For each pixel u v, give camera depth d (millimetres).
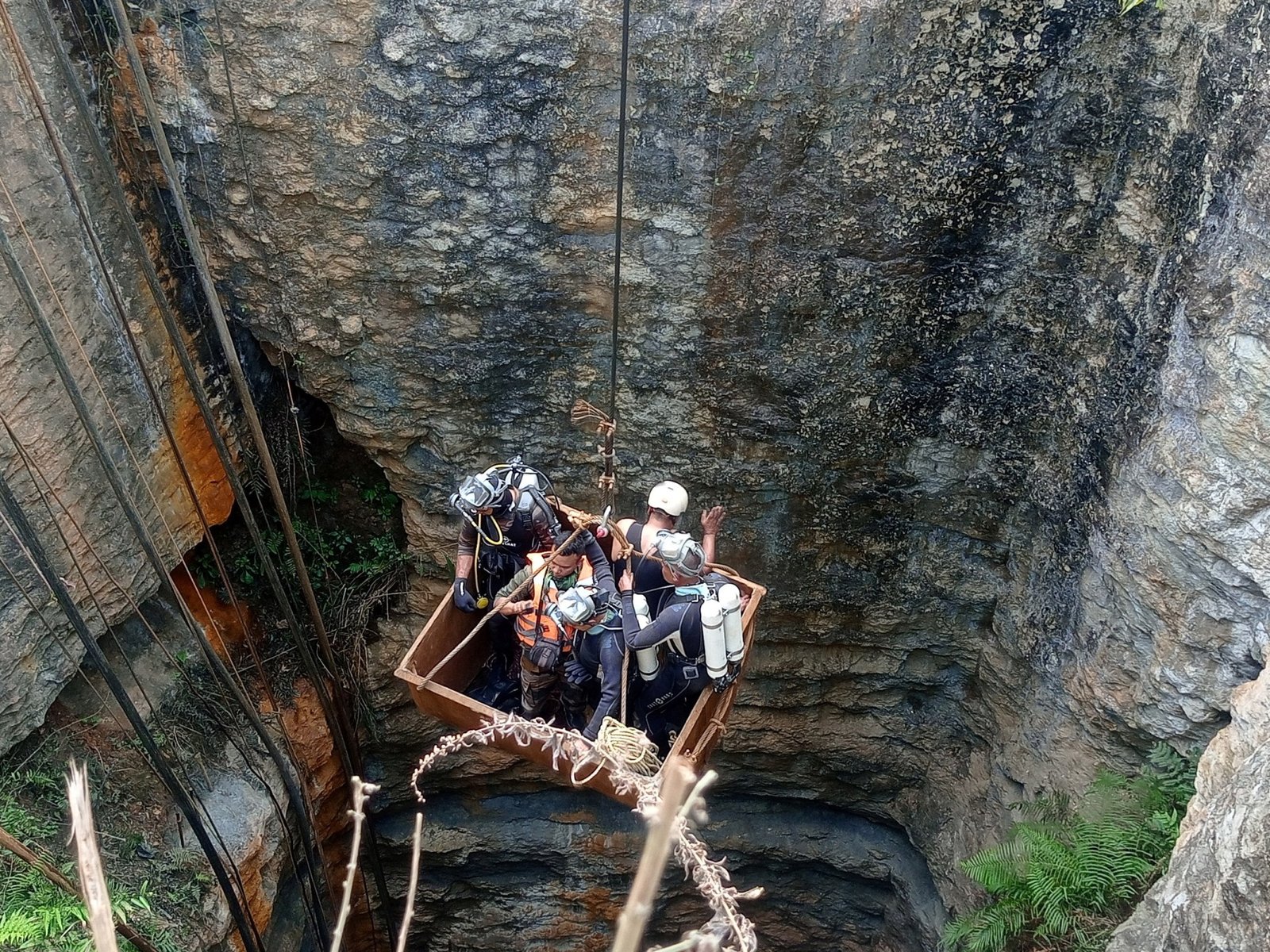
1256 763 5043
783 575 10250
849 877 12258
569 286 8586
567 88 7559
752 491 9719
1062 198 7582
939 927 11062
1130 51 6863
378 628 10852
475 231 8273
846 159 7727
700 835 12234
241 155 7906
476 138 7793
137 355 6422
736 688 6098
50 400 7020
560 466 9898
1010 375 8555
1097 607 8219
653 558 5613
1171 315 7023
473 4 7211
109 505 7773
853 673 10867
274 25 7320
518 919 12719
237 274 8586
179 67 7473
